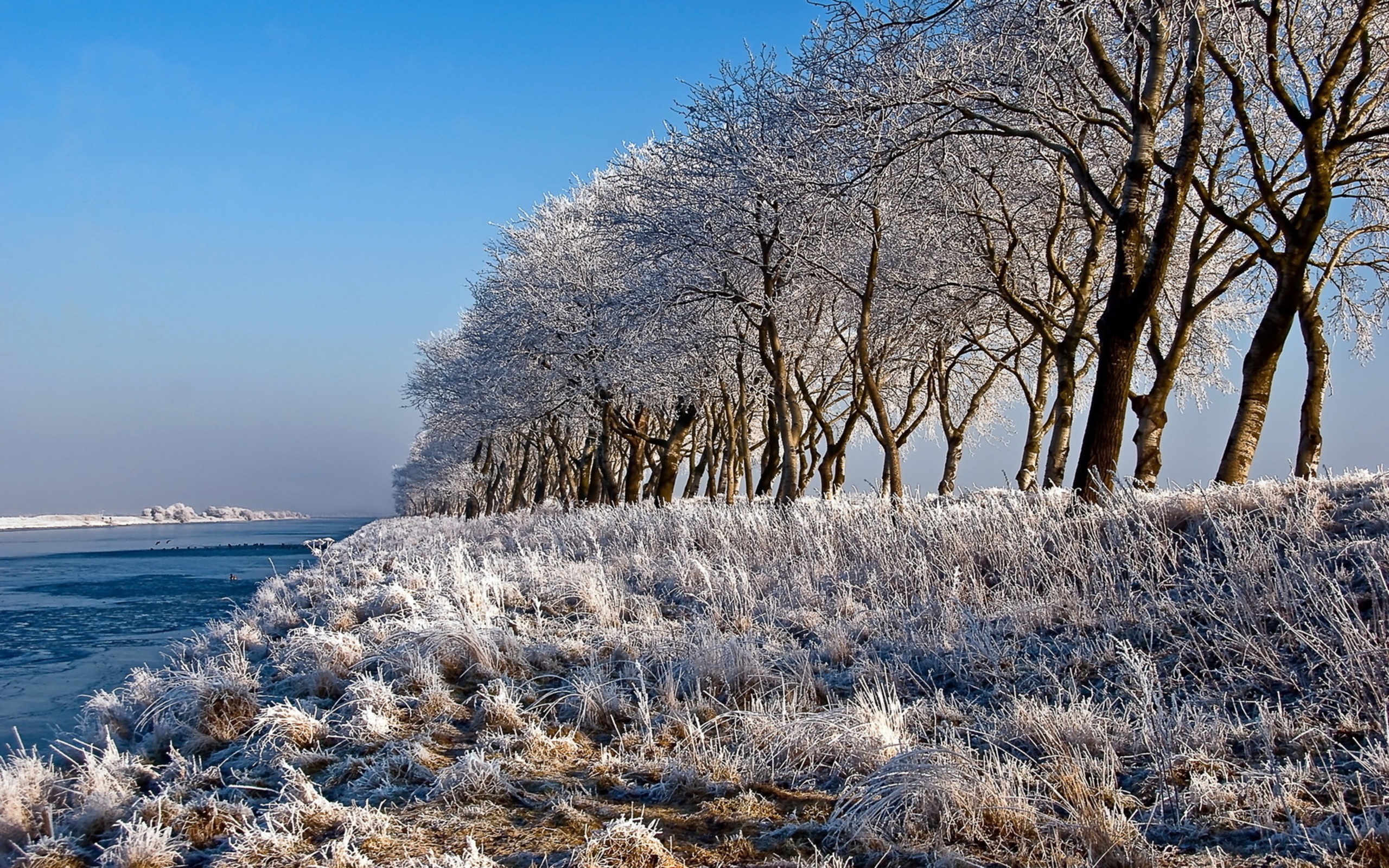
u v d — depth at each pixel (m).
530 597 10.72
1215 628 6.43
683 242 18.56
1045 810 4.48
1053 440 15.12
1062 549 8.91
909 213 16.70
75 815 5.20
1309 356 13.64
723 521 13.53
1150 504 9.14
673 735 6.01
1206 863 3.88
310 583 15.44
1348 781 4.36
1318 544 7.27
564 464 36.59
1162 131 15.47
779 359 18.22
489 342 28.48
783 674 6.99
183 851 4.76
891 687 6.60
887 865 4.11
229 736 6.50
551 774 5.49
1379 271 16.17
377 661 7.85
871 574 9.79
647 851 4.20
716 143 17.45
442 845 4.58
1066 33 10.75
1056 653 6.88
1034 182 16.89
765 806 4.87
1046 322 18.05
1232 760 4.83
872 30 12.65
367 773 5.60
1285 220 11.89
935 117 12.99
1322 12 13.13
